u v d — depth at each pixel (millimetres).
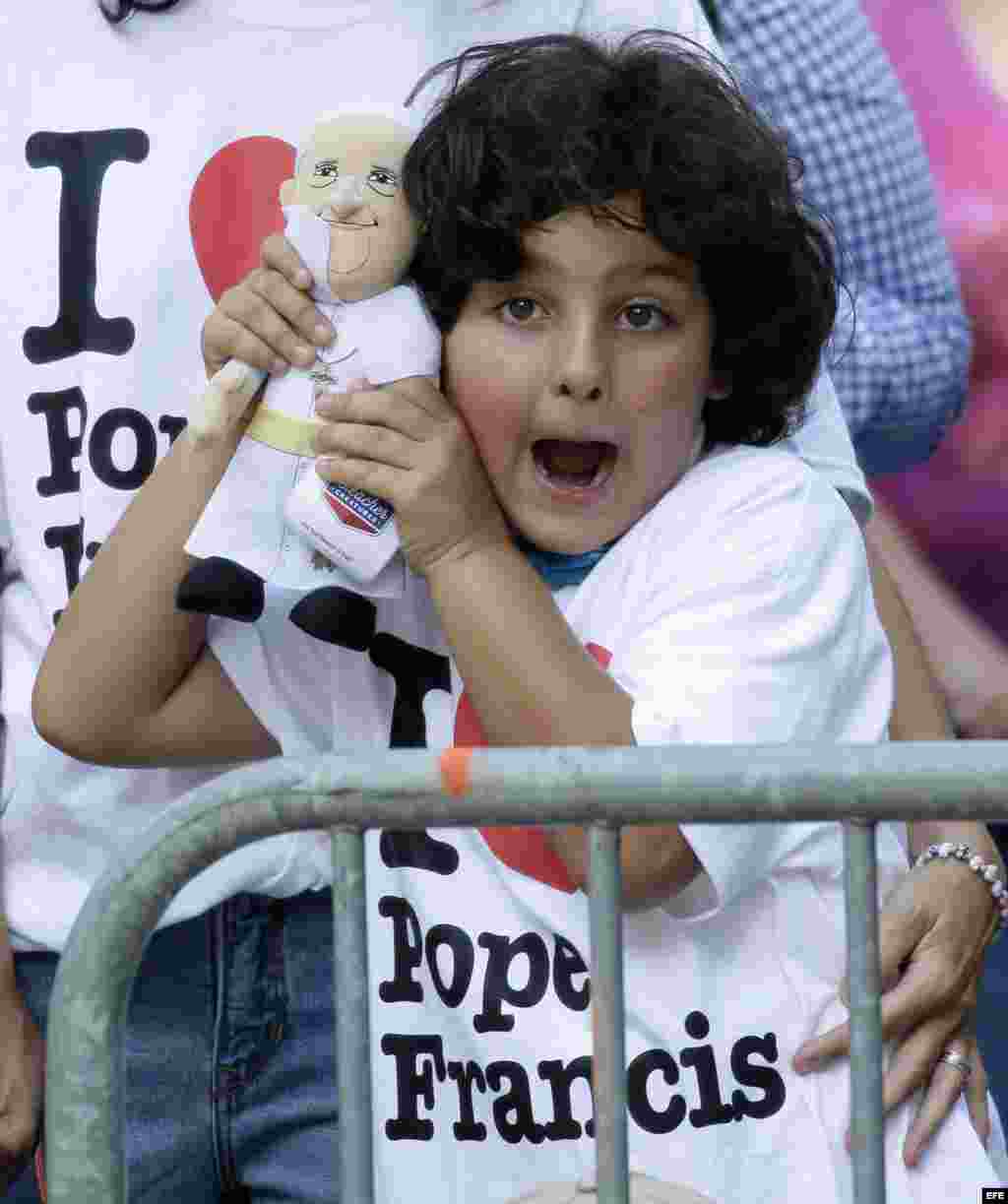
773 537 6855
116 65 7742
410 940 7086
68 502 7738
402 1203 7008
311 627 7227
